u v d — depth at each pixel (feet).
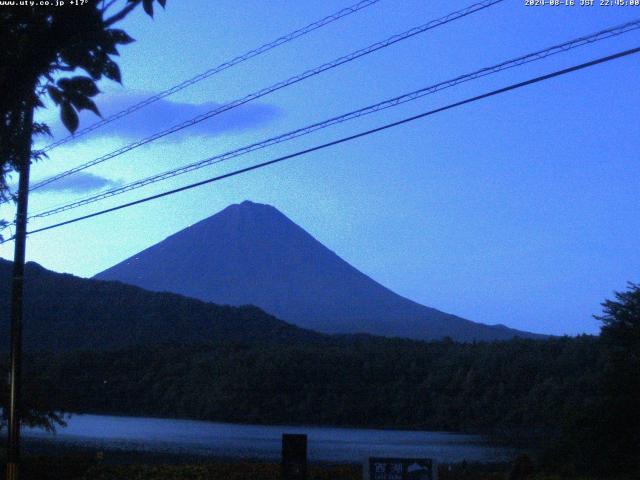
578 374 335.06
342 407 387.75
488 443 275.59
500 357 372.79
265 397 397.60
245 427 353.51
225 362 424.46
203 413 400.67
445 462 189.26
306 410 394.52
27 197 69.21
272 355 419.95
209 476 116.98
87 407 412.77
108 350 462.60
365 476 46.75
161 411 418.51
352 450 237.45
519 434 319.27
